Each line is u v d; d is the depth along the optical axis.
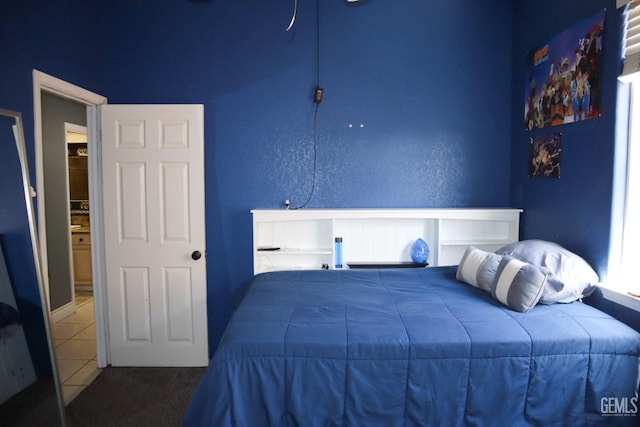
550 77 2.79
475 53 3.31
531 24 3.03
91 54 3.08
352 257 3.36
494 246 3.25
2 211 2.18
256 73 3.31
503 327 1.94
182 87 3.31
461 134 3.34
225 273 3.38
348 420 1.80
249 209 3.36
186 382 3.03
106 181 3.19
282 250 3.24
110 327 3.27
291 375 1.79
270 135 3.33
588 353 1.85
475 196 3.37
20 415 2.23
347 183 3.36
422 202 3.37
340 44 3.30
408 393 1.81
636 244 2.21
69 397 2.82
